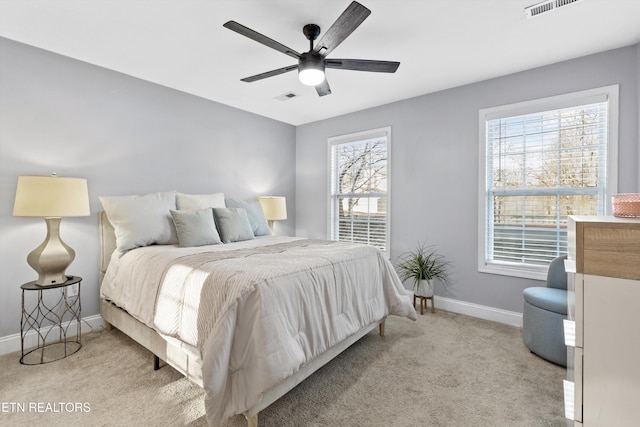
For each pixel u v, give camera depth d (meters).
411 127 3.68
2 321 2.36
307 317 1.76
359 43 2.45
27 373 2.06
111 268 2.59
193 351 1.72
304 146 4.86
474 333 2.77
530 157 2.94
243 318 1.52
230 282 1.62
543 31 2.28
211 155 3.79
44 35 2.33
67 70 2.65
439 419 1.65
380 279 2.61
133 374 2.05
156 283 2.04
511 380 2.02
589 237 1.13
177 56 2.66
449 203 3.39
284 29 2.25
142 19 2.13
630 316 1.07
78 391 1.86
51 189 2.20
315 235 4.74
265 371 1.43
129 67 2.87
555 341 2.20
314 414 1.68
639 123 2.39
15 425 1.57
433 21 2.16
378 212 4.06
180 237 2.69
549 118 2.85
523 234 2.99
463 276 3.30
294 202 4.97
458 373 2.10
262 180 4.44
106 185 2.88
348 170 4.40
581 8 2.01
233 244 2.85
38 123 2.50
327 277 2.00
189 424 1.58
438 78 3.12
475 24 2.19
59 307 2.61
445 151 3.41
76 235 2.70
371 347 2.49
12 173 2.39
